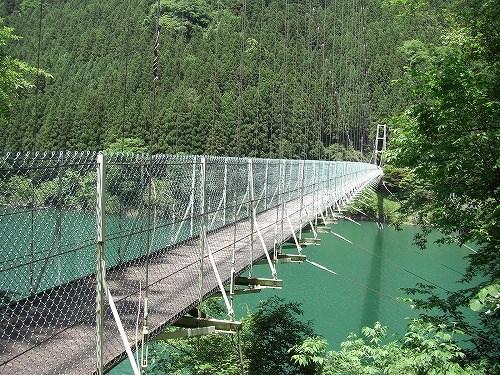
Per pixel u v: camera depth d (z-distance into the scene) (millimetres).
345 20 49438
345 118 43969
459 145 5934
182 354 6781
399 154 6551
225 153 27328
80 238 3594
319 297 14305
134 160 4098
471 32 7543
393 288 15719
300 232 9438
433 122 6207
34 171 3094
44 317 3287
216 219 7242
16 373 2748
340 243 24000
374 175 32031
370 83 48125
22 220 3023
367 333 5898
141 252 4582
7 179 2904
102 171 2926
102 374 2883
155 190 4457
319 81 40438
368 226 30844
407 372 4742
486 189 6395
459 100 5973
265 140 30000
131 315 3838
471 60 7188
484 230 6270
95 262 3938
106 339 3369
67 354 3064
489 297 4770
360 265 19062
